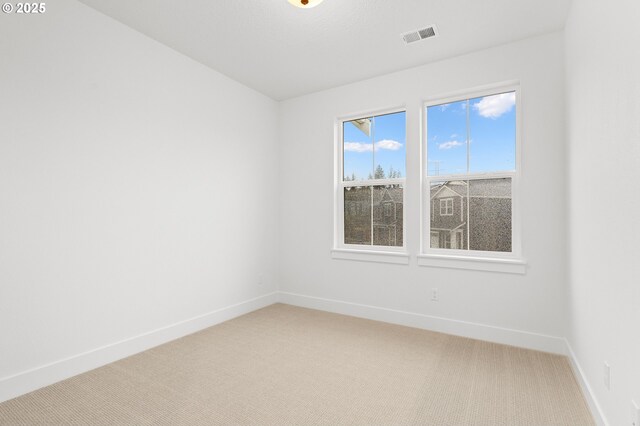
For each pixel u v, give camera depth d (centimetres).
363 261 361
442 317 314
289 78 358
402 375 230
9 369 199
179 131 304
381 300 349
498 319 288
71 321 228
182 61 307
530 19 250
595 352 179
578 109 213
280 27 263
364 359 256
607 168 158
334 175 383
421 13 244
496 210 298
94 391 208
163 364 247
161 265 288
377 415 185
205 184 329
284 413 187
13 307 201
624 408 138
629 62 131
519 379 223
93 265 240
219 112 345
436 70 318
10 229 200
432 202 329
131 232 265
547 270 269
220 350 273
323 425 176
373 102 355
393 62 321
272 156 418
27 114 207
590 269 188
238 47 295
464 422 178
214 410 189
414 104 330
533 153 274
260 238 398
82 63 234
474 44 287
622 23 138
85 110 236
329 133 387
